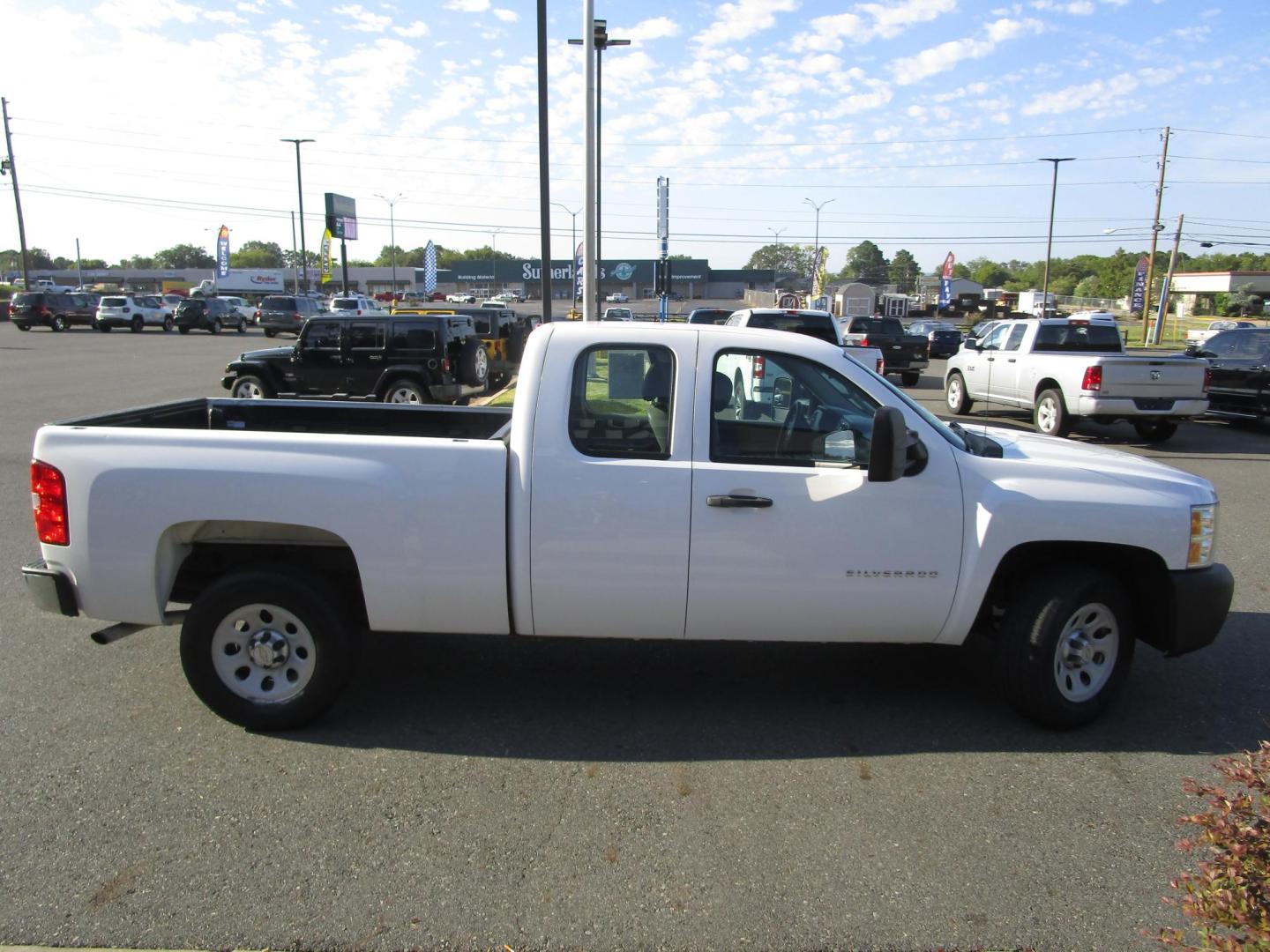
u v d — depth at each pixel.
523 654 5.20
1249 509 9.45
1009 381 15.84
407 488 3.99
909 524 4.07
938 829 3.46
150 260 165.88
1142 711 4.56
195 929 2.86
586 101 14.97
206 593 4.08
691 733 4.23
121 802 3.59
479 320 22.25
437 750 4.05
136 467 4.00
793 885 3.11
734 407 4.13
